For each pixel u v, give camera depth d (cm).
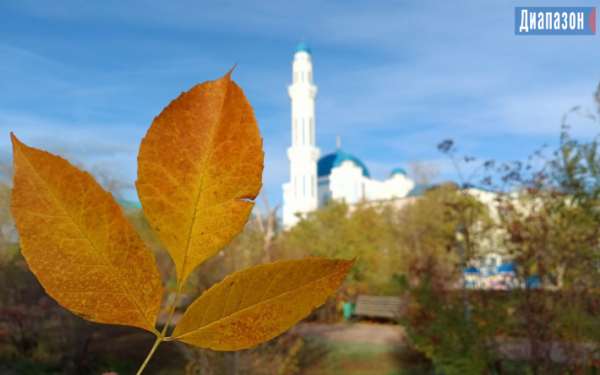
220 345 23
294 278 24
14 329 765
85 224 22
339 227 1838
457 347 534
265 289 24
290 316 24
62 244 22
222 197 22
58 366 695
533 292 500
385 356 796
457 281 636
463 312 568
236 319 23
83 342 705
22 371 661
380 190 5225
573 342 470
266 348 644
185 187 22
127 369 666
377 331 1065
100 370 669
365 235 1822
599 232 484
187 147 22
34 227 22
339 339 955
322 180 5459
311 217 2048
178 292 22
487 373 500
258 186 22
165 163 22
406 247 1581
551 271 527
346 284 1348
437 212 1662
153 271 23
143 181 22
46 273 21
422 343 574
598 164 461
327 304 1232
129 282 22
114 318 22
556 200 506
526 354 507
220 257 635
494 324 512
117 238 22
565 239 511
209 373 581
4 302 791
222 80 23
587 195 466
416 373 687
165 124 22
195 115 22
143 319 22
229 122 22
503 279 544
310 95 4981
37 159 22
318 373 688
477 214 628
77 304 22
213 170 22
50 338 759
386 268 1517
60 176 22
